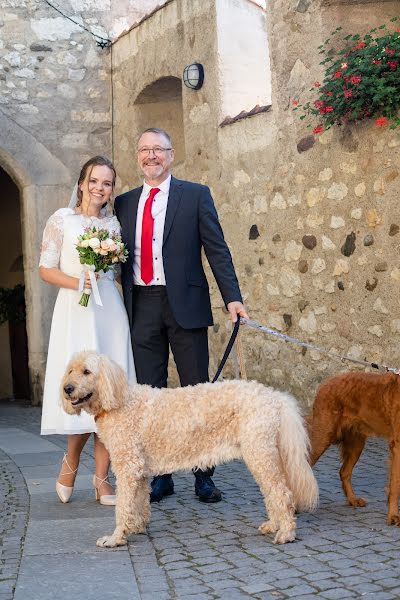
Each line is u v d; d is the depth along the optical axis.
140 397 3.82
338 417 4.30
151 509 4.50
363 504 4.37
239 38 8.66
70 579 3.23
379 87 5.89
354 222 6.62
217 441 3.77
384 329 6.32
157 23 9.88
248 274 8.20
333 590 3.00
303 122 7.19
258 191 7.95
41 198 11.11
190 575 3.27
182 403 3.78
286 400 3.77
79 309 4.59
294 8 7.23
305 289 7.28
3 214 14.31
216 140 8.68
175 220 4.65
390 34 6.35
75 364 3.74
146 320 4.71
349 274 6.70
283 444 3.70
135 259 4.70
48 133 11.16
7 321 14.52
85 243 4.38
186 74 8.93
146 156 4.65
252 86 8.71
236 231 8.39
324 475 5.30
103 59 11.34
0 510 4.58
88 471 5.70
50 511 4.46
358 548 3.55
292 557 3.45
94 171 4.63
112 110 11.37
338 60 6.52
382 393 4.09
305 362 7.29
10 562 3.52
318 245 7.07
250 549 3.61
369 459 5.74
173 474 5.57
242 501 4.61
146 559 3.52
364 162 6.47
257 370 8.07
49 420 4.58
